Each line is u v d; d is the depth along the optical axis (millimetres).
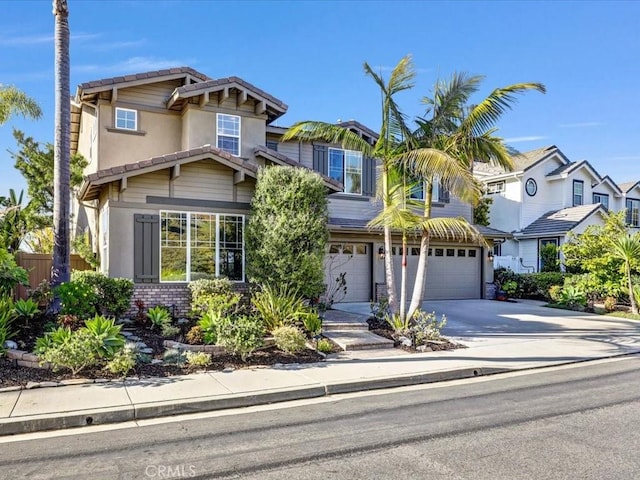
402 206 11695
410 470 4391
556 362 9328
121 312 10781
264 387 7062
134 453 4844
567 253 18719
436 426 5645
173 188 12258
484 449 4898
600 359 9820
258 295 11227
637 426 5617
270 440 5199
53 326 9039
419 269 11805
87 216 16578
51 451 4906
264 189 11797
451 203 19875
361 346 10070
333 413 6219
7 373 7297
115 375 7449
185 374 7730
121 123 15570
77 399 6332
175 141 16266
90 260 14328
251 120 16344
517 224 25656
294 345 9133
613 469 4398
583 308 17031
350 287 17125
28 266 13445
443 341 10844
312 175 11938
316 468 4449
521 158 27281
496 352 10016
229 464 4551
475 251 20047
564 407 6430
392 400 6863
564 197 26094
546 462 4559
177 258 12266
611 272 17094
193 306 11094
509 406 6500
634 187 28953
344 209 17641
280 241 11320
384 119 11641
